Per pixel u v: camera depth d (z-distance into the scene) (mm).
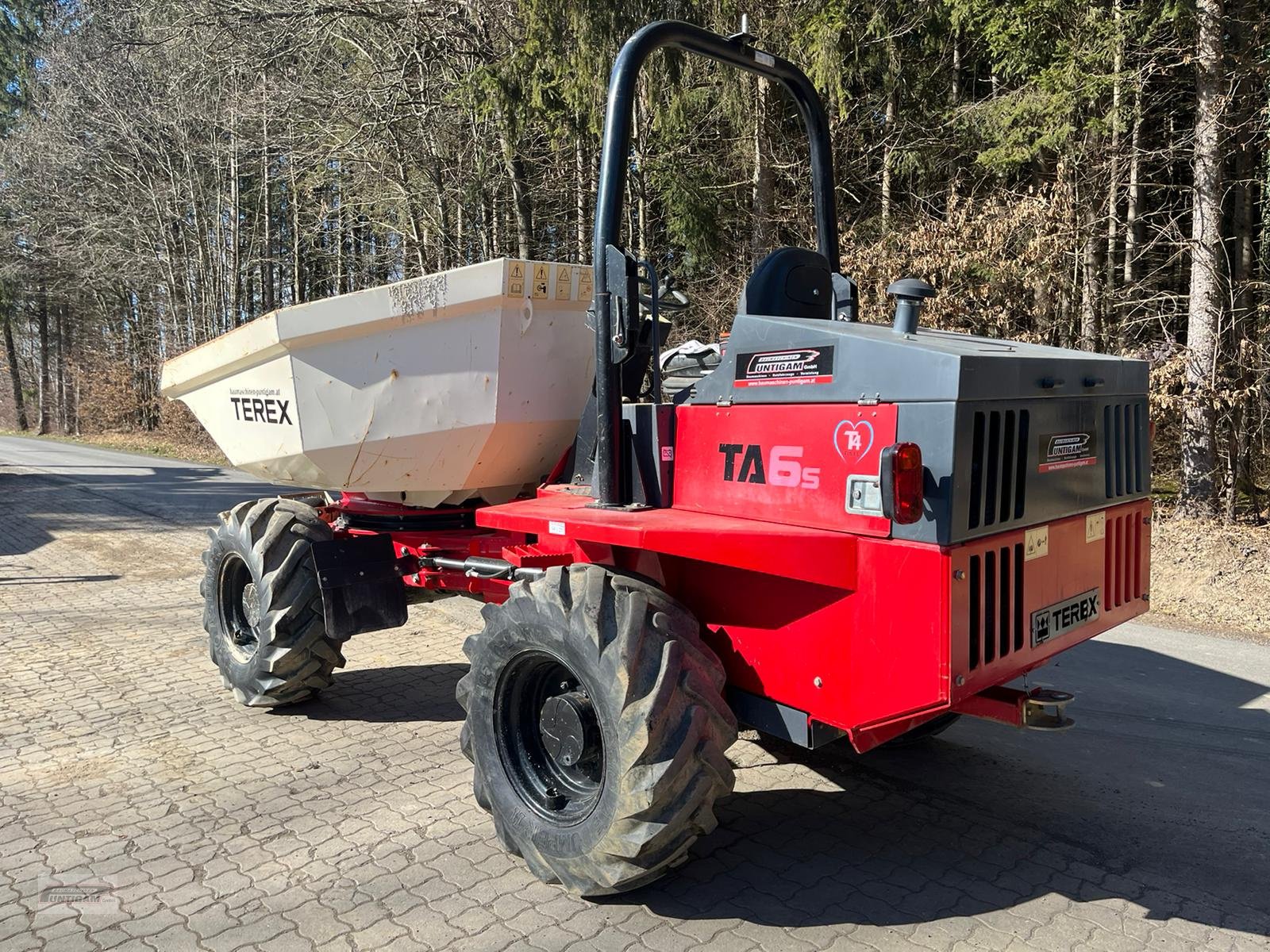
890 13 12969
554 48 13188
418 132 17188
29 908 3184
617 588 3084
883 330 3201
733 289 14320
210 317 29000
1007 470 2832
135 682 5684
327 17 16469
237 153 24188
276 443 4695
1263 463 11859
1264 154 11672
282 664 4848
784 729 3121
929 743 4688
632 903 3205
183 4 17688
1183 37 10445
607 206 3334
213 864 3479
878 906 3174
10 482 17547
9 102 37531
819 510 2939
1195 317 10148
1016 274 10383
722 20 12812
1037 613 3010
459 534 4828
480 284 3846
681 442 3389
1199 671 5832
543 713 3342
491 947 2936
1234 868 3443
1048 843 3643
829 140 4160
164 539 10945
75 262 29906
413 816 3879
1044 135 10680
